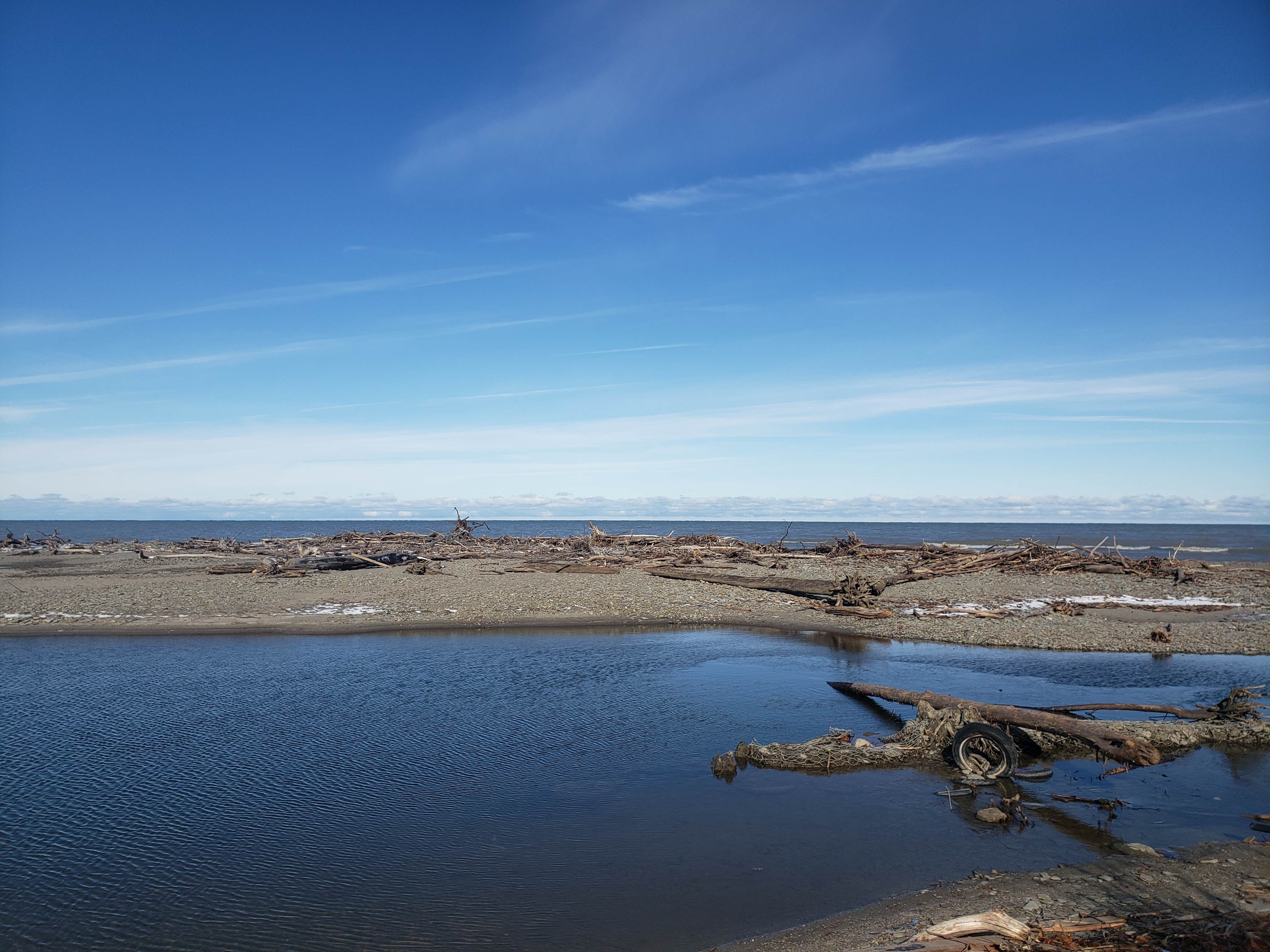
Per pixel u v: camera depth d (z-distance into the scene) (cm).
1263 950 529
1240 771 1120
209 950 644
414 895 744
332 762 1141
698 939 652
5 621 2308
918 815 949
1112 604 2761
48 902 730
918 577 3359
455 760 1153
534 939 658
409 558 3966
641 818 940
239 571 3525
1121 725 1258
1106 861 790
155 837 881
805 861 816
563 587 3048
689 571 3406
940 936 583
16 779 1066
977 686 1625
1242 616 2541
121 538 10625
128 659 1856
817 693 1575
